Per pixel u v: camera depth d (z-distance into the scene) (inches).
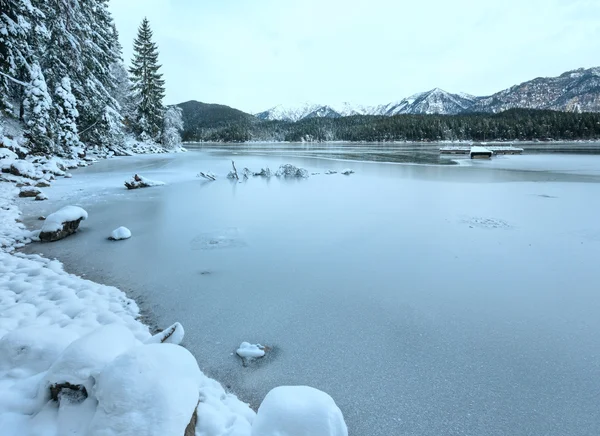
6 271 225.3
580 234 317.7
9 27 706.8
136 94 1801.2
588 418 110.3
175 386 83.6
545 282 215.6
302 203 483.5
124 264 250.1
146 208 447.8
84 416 82.8
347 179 756.6
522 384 125.6
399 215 405.1
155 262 254.4
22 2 723.4
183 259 260.8
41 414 86.0
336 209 442.6
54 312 166.6
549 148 1990.7
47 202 472.7
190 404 83.6
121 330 108.4
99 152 1264.8
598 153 1513.3
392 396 120.2
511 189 581.3
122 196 534.0
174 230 342.6
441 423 108.9
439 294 200.4
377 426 107.9
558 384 125.6
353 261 256.2
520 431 105.7
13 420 84.9
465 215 399.5
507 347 148.5
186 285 213.9
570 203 456.4
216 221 380.5
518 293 200.5
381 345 150.4
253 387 125.0
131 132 1820.9
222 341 153.9
